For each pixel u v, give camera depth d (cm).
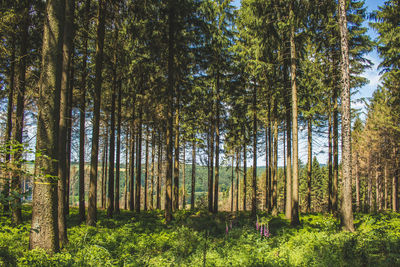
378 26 1587
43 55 620
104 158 2914
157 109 1958
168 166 1384
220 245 867
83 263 518
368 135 2867
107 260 593
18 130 1079
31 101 1377
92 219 1074
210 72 2069
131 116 2070
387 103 2389
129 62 1557
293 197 1319
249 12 1473
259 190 5719
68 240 765
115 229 1045
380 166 2966
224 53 1936
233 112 2167
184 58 1691
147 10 1312
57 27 631
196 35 1617
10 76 1209
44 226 585
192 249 826
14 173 346
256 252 689
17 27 1057
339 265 554
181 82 1884
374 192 4322
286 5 1390
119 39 1380
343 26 1082
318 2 1280
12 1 963
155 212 1888
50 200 595
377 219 1200
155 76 1817
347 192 1016
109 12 1248
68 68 809
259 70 1589
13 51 1152
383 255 605
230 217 1677
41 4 1068
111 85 1756
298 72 1584
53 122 605
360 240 714
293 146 1340
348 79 1066
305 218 1566
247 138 2269
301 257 626
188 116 2227
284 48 1526
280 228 1253
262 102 2092
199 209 2094
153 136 2430
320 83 1510
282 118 2145
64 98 790
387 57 1652
